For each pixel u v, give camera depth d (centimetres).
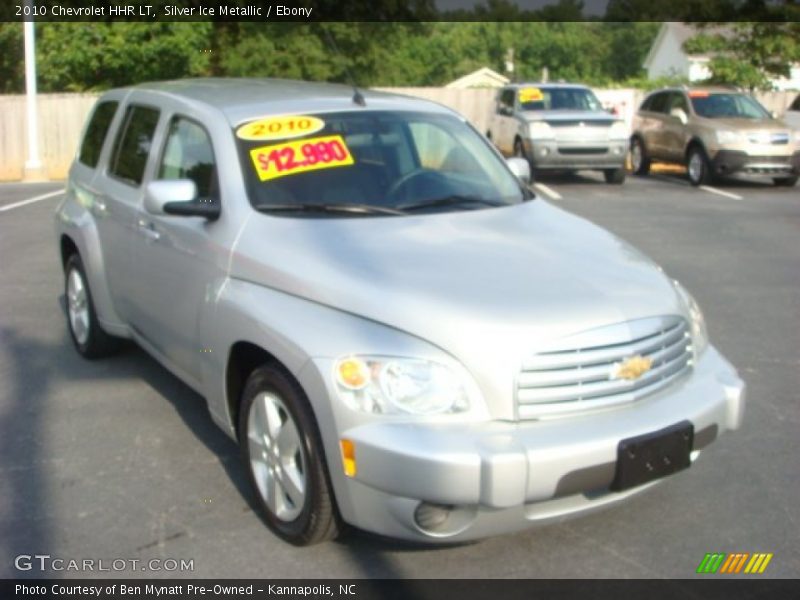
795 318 803
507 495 351
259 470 434
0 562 408
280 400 407
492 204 513
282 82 612
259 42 2544
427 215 482
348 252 425
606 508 396
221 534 430
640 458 371
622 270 427
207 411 580
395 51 2928
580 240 465
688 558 412
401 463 353
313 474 389
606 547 421
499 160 576
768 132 1712
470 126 589
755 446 529
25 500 464
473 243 443
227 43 2567
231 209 468
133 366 664
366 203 485
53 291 891
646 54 6359
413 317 373
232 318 432
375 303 383
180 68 2444
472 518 364
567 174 2006
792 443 533
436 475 349
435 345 367
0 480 486
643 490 404
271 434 419
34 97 1933
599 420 374
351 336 378
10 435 544
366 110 539
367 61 2791
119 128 628
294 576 397
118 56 2381
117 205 584
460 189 519
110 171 623
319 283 404
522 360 365
